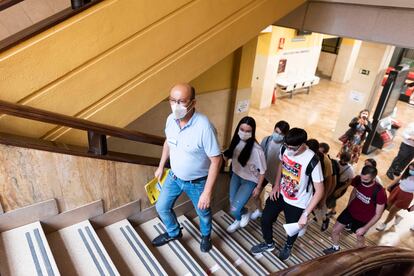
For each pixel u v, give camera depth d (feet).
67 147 5.99
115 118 6.60
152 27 6.42
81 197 6.58
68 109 5.86
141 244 7.07
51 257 5.52
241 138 7.93
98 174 6.62
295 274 3.09
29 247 5.63
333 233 10.49
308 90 37.70
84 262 6.04
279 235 10.80
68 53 5.48
